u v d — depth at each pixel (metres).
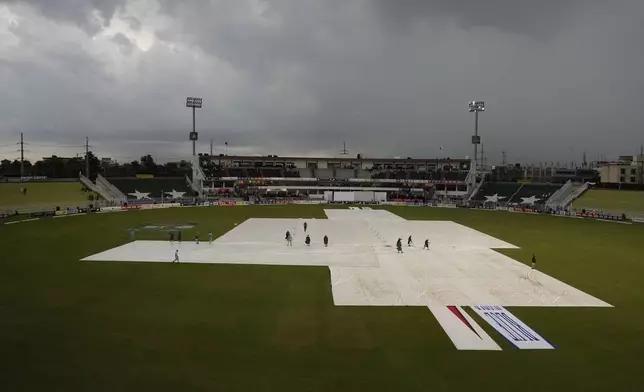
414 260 39.00
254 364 17.52
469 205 105.19
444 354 18.77
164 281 30.61
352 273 33.72
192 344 19.48
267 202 112.50
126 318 22.83
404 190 127.12
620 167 123.69
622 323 22.92
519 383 16.19
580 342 20.28
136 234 53.06
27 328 21.22
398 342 20.03
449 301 26.56
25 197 85.00
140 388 15.46
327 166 144.75
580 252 43.53
